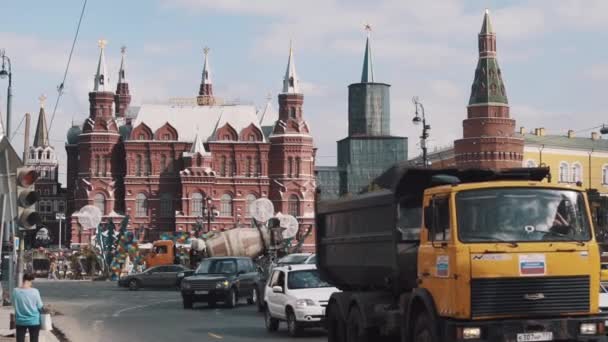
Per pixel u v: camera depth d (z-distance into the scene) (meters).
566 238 14.44
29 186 18.75
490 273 14.15
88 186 152.75
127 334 26.09
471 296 14.16
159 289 61.31
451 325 14.29
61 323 30.75
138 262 86.44
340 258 20.06
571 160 124.56
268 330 26.56
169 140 155.38
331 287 25.27
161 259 79.31
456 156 132.25
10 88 44.00
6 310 28.25
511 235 14.36
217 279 37.94
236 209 154.25
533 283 14.23
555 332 14.13
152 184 153.75
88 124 154.38
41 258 94.88
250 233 67.56
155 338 24.66
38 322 17.78
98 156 153.88
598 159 125.44
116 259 86.31
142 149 154.25
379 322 17.66
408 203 16.84
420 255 15.59
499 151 127.75
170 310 37.66
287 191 154.25
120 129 162.12
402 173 16.53
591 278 14.38
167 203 154.25
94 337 25.27
